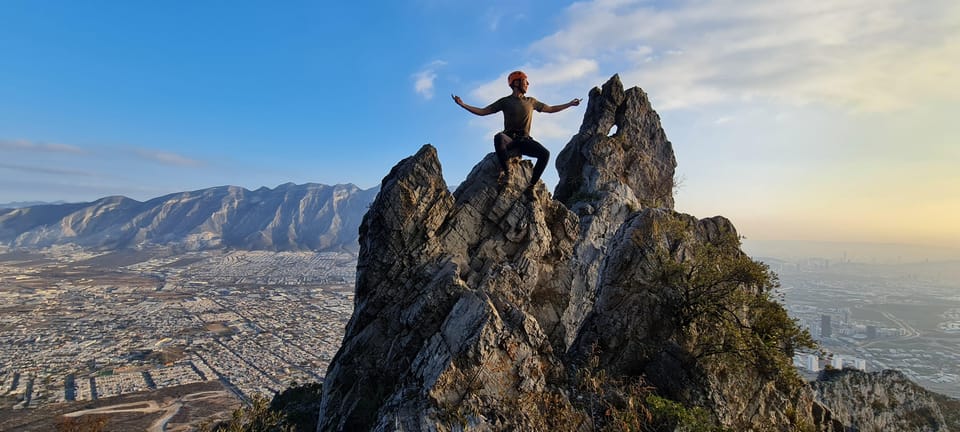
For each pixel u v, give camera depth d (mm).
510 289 16219
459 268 16172
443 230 16922
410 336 14898
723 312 17922
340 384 15859
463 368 12891
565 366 16609
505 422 12312
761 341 17344
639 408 14602
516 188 17750
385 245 16312
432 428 11711
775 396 17609
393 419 12086
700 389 16219
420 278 16078
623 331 17984
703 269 18547
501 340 13406
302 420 26188
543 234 17703
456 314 14070
